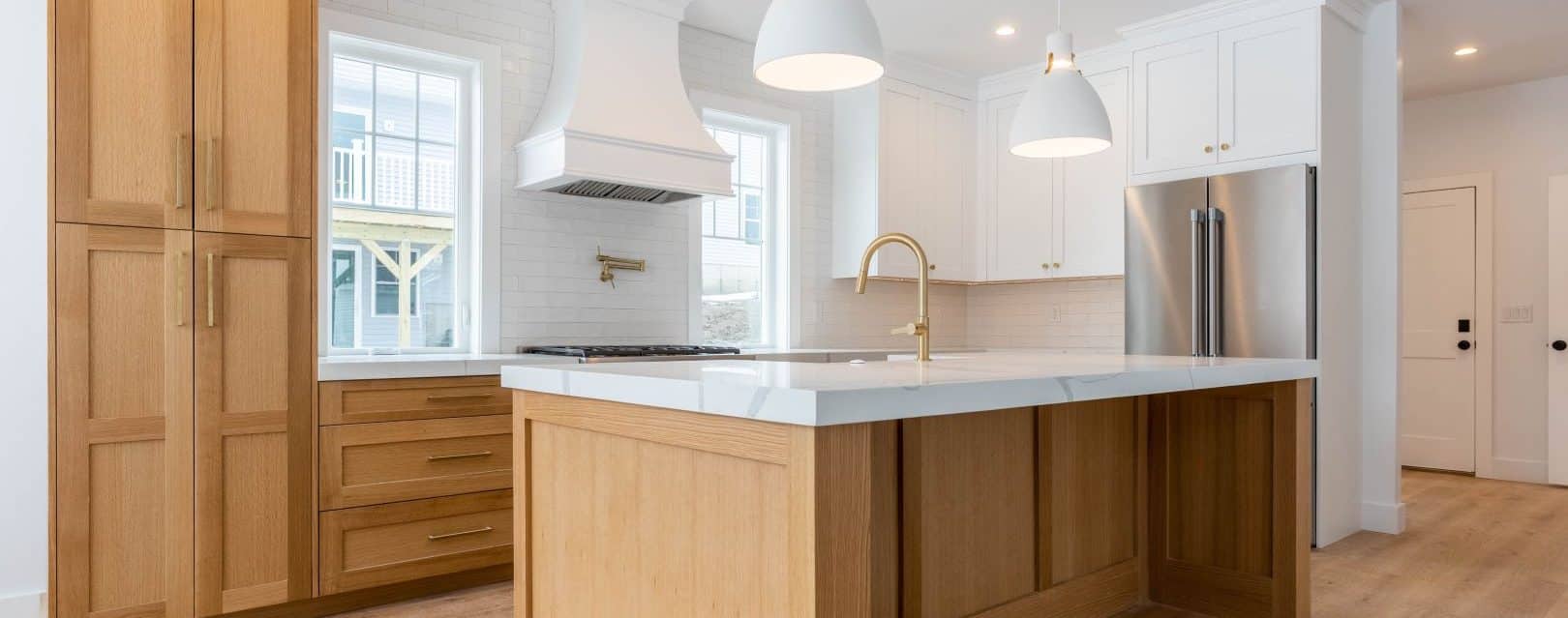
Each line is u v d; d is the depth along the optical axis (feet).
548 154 12.26
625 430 5.98
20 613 9.43
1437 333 19.57
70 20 8.48
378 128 12.39
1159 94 14.85
